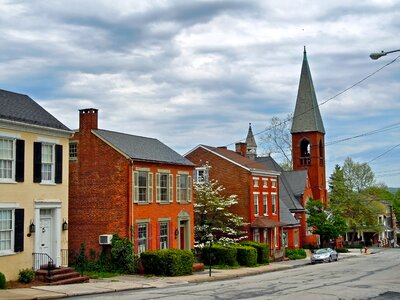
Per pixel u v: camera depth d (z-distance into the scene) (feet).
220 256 139.95
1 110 90.02
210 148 180.55
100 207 117.39
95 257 115.75
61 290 79.77
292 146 257.96
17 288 81.15
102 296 74.59
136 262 113.19
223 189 171.94
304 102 257.14
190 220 139.13
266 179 186.19
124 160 116.47
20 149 90.79
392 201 396.98
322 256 165.78
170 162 129.90
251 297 73.10
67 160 102.22
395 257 191.93
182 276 109.91
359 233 313.73
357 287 87.86
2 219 86.99
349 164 324.39
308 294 77.46
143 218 118.93
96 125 121.60
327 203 256.73
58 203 98.63
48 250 97.19
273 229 186.60
